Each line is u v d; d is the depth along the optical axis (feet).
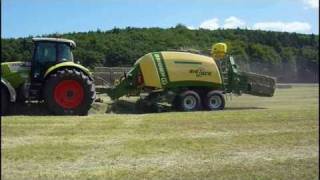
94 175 23.85
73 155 28.27
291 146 31.73
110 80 64.54
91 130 37.65
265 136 35.40
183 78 59.47
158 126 40.16
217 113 50.60
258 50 186.80
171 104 59.67
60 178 23.31
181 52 60.39
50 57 50.52
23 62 50.31
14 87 49.52
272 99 81.66
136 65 59.47
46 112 50.55
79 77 49.55
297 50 205.77
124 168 25.31
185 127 39.73
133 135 35.53
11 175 23.82
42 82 50.06
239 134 36.35
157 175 23.97
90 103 49.85
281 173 24.64
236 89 64.54
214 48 64.44
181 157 28.07
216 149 30.45
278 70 192.75
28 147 30.37
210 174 24.30
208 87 60.85
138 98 62.03
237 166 26.00
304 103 71.97
